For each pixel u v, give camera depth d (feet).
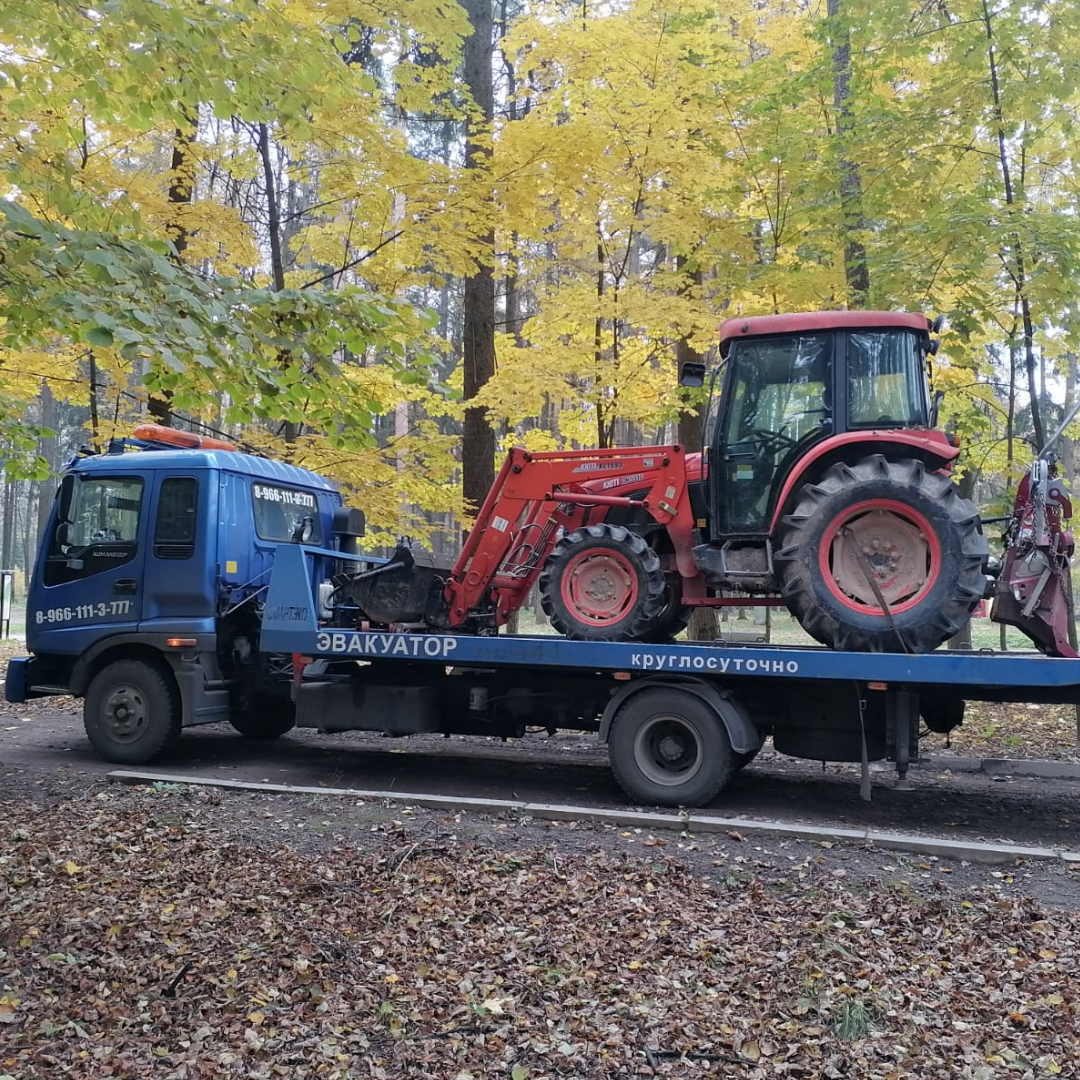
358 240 33.37
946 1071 11.18
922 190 30.48
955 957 14.07
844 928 15.02
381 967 13.87
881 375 22.81
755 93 33.35
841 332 23.02
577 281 38.19
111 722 27.68
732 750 22.47
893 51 29.91
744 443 23.50
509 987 13.30
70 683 28.17
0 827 20.08
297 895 16.30
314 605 25.93
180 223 33.04
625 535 23.61
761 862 18.26
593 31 34.35
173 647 27.14
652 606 23.34
